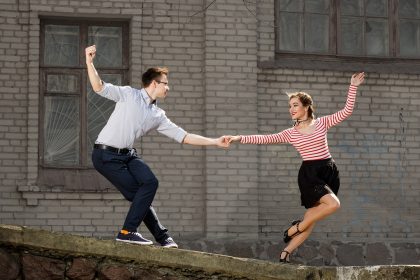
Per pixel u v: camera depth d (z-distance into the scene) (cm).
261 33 1992
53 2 1931
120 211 1925
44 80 1958
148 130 1345
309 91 2000
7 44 1919
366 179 2012
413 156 2036
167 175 1942
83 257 1293
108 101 1980
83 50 1973
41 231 1281
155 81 1339
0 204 1894
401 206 2022
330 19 2048
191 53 1969
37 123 1916
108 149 1318
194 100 1962
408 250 1989
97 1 1942
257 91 1977
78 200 1914
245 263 1325
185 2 1973
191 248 1911
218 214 1933
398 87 2041
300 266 1341
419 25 2084
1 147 1903
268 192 1969
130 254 1292
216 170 1939
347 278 1330
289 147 1980
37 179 1914
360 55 2050
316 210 1396
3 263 1273
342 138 2009
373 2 2072
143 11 1955
